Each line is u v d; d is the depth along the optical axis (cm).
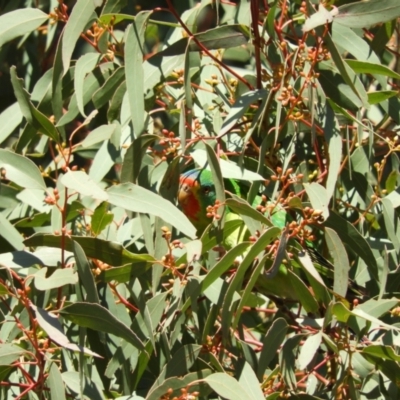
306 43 447
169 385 354
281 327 374
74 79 424
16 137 559
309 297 389
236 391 347
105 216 382
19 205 473
